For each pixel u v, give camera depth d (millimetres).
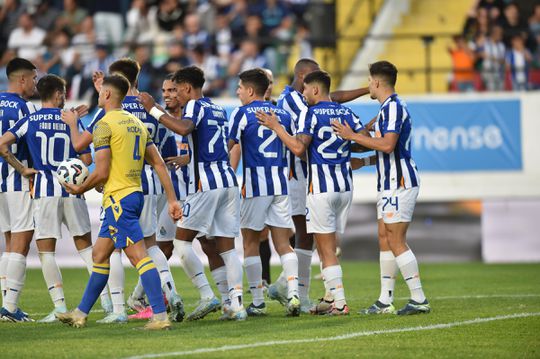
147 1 66438
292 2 65375
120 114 25688
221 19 64500
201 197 27906
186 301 34906
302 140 28656
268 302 34719
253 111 29422
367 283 42094
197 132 27984
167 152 30875
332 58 62594
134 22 66125
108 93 25828
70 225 29062
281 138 28703
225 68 62281
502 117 57438
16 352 22156
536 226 56844
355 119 29922
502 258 56750
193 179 28094
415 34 64750
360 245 56750
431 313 29094
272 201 29438
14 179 29219
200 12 65688
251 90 29766
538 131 57281
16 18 66312
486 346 22812
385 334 24672
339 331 25281
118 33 66562
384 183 28688
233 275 28188
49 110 28984
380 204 28859
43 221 28625
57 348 22656
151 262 25688
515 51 61125
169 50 62375
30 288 40875
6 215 30469
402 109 28344
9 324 27812
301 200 31594
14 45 64125
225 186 28078
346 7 68312
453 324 26484
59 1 67438
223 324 27000
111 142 25359
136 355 21453
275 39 61938
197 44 61188
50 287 28797
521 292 36812
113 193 25422
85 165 26938
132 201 25484
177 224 29547
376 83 28812
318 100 29812
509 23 62781
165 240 31875
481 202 56969
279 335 24578
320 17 61844
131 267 54000
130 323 27641
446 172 57406
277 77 61656
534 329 25562
